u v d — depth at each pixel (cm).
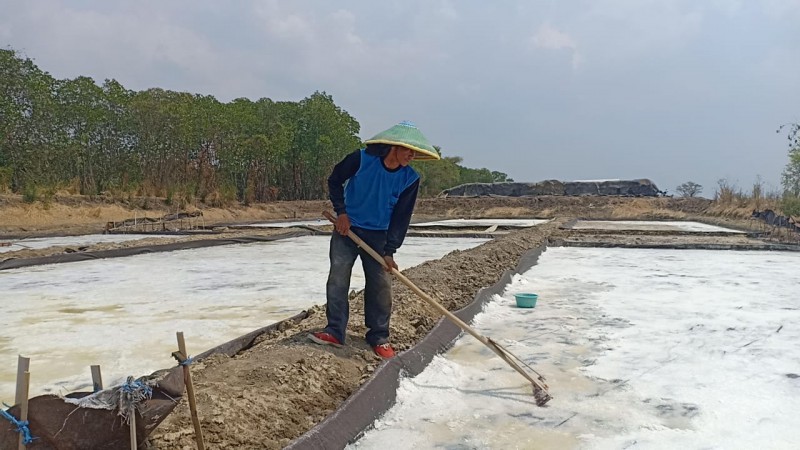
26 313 618
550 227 2156
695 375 411
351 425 310
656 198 3953
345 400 336
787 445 299
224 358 407
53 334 524
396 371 382
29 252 1154
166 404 232
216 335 523
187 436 262
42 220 2102
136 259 1166
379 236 416
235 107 3597
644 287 799
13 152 2512
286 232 1905
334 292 411
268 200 3834
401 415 341
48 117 2603
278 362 362
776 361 444
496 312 620
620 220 3450
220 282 844
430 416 339
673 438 307
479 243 1666
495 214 3941
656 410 347
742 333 530
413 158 411
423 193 5591
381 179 396
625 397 368
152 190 2805
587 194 4488
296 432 297
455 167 6519
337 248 414
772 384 392
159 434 260
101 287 796
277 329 518
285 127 3878
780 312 625
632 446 299
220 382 328
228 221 2933
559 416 338
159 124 3033
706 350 474
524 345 489
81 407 217
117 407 218
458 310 559
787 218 1844
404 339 462
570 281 856
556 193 4516
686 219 3378
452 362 434
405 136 388
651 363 438
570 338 512
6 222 1989
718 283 839
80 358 452
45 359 449
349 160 398
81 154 2834
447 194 4778
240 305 666
